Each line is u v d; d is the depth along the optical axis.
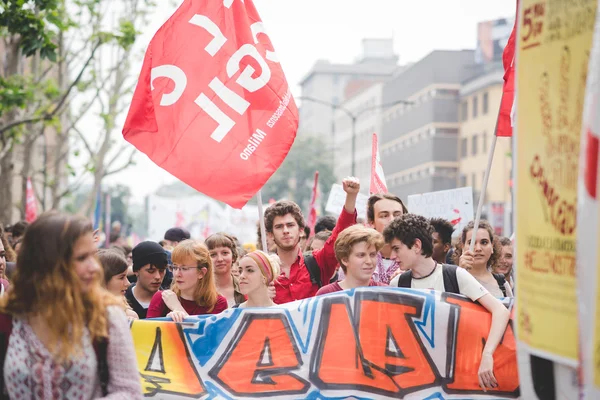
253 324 6.79
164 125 7.68
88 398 4.10
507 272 10.12
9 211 24.48
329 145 129.62
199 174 7.59
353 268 6.96
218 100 7.72
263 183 7.65
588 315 3.46
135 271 8.46
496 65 71.50
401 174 85.31
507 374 6.44
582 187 3.50
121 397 4.07
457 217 11.91
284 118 7.80
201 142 7.64
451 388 6.56
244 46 7.83
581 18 3.81
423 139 77.19
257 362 6.73
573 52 3.88
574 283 3.86
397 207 8.57
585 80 3.78
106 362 4.16
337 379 6.68
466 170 73.81
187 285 7.62
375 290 6.78
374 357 6.68
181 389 6.63
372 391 6.64
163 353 6.75
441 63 75.38
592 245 3.45
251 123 7.73
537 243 4.17
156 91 7.71
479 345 6.57
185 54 7.76
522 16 4.34
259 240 10.59
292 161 108.12
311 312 6.79
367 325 6.73
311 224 16.33
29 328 4.11
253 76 7.79
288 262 8.25
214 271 8.70
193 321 6.79
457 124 75.38
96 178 29.88
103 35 21.80
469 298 6.71
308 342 6.75
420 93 78.88
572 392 4.05
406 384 6.62
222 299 7.83
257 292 6.91
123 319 4.20
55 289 4.02
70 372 4.04
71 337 4.03
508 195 66.12
